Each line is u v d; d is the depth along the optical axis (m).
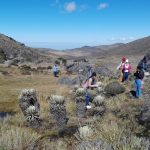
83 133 10.02
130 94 19.56
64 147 9.90
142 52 199.00
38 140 9.91
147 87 20.56
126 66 25.83
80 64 52.31
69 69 52.75
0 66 57.34
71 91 23.28
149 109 12.49
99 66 42.12
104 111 14.88
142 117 12.24
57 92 23.80
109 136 8.55
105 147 7.16
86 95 15.86
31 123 13.47
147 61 29.86
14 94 25.39
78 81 29.98
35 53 127.94
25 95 15.31
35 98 15.51
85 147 7.27
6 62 74.38
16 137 8.44
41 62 81.12
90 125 12.02
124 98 18.64
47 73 48.34
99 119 13.83
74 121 14.59
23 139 8.60
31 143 8.70
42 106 18.03
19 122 14.09
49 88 28.16
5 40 124.75
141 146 7.16
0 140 8.18
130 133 10.09
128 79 26.94
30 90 15.38
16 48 120.81
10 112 18.84
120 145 7.27
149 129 11.23
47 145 9.88
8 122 14.04
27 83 34.50
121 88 20.48
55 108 13.84
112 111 15.30
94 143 7.35
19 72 46.69
